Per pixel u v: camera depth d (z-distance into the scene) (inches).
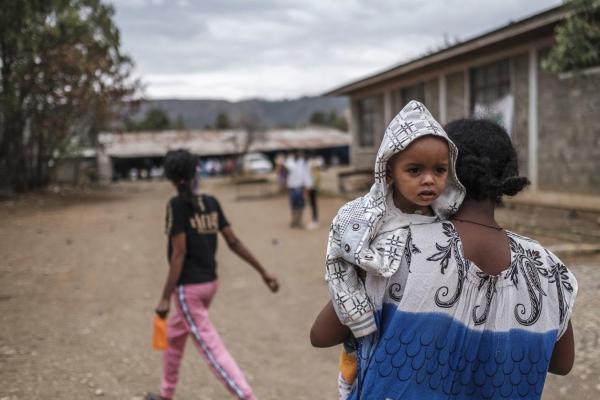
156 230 474.6
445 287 58.1
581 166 446.0
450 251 59.2
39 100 759.1
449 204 62.9
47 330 207.9
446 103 617.3
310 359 194.2
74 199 767.1
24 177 799.7
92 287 278.7
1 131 752.3
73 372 168.4
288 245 410.6
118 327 217.3
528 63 489.4
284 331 223.0
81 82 778.2
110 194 892.6
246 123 1456.7
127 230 472.4
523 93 498.3
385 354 58.4
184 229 140.3
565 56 346.0
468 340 58.3
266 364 189.8
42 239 410.6
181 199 141.6
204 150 1768.0
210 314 246.5
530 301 59.7
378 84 755.4
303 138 1964.8
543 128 479.2
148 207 674.2
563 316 61.3
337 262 61.7
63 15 681.6
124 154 1675.7
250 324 232.2
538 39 464.1
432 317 57.7
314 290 281.0
